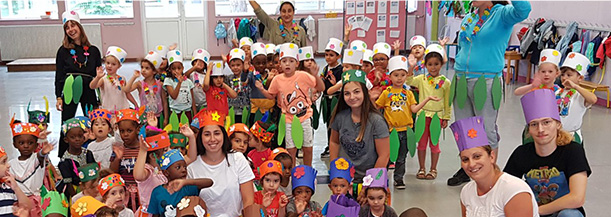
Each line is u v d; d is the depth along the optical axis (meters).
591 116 6.48
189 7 12.47
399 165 4.00
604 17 7.00
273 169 2.83
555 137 2.46
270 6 12.42
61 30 12.21
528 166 2.55
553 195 2.50
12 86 8.98
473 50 3.92
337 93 4.36
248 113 4.41
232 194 2.54
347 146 2.96
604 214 3.51
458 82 3.94
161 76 4.52
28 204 2.80
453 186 4.10
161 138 2.79
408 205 3.73
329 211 2.38
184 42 12.59
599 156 4.83
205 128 2.50
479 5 3.88
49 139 5.29
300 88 3.98
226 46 12.62
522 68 9.02
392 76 3.86
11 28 12.05
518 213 2.02
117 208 2.69
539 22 8.30
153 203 2.39
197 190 2.44
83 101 4.54
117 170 3.08
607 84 7.04
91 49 4.52
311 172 2.81
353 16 8.67
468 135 2.12
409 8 12.74
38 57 12.26
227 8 12.54
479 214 2.15
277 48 4.59
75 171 3.12
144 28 12.44
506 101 7.47
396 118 3.86
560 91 3.59
